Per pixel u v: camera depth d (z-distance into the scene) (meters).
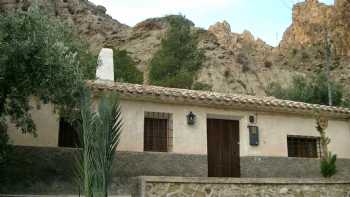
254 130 13.56
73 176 10.91
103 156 7.71
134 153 11.78
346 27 55.34
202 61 45.03
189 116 12.74
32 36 8.55
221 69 45.47
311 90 27.25
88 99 8.98
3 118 9.36
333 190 10.03
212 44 49.69
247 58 52.34
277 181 9.45
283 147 13.91
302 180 9.73
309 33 60.50
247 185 9.14
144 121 12.38
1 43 8.16
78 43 11.44
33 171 10.70
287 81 46.25
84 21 54.06
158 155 12.06
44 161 10.86
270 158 13.56
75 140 11.61
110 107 8.08
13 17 8.70
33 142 10.91
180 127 12.61
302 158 14.08
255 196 9.16
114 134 8.05
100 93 11.37
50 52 8.62
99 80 12.87
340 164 14.70
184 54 41.09
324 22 60.22
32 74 8.58
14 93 8.89
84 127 7.92
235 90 43.19
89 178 7.61
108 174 7.77
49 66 8.55
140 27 53.97
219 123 13.49
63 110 9.66
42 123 11.13
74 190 10.87
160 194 8.34
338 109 14.80
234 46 63.84
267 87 44.00
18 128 10.34
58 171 10.90
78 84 9.05
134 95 11.89
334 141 14.91
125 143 11.77
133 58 46.91
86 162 7.73
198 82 36.88
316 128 13.53
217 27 68.44
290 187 9.57
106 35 53.44
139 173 11.67
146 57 47.09
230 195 8.92
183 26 42.69
